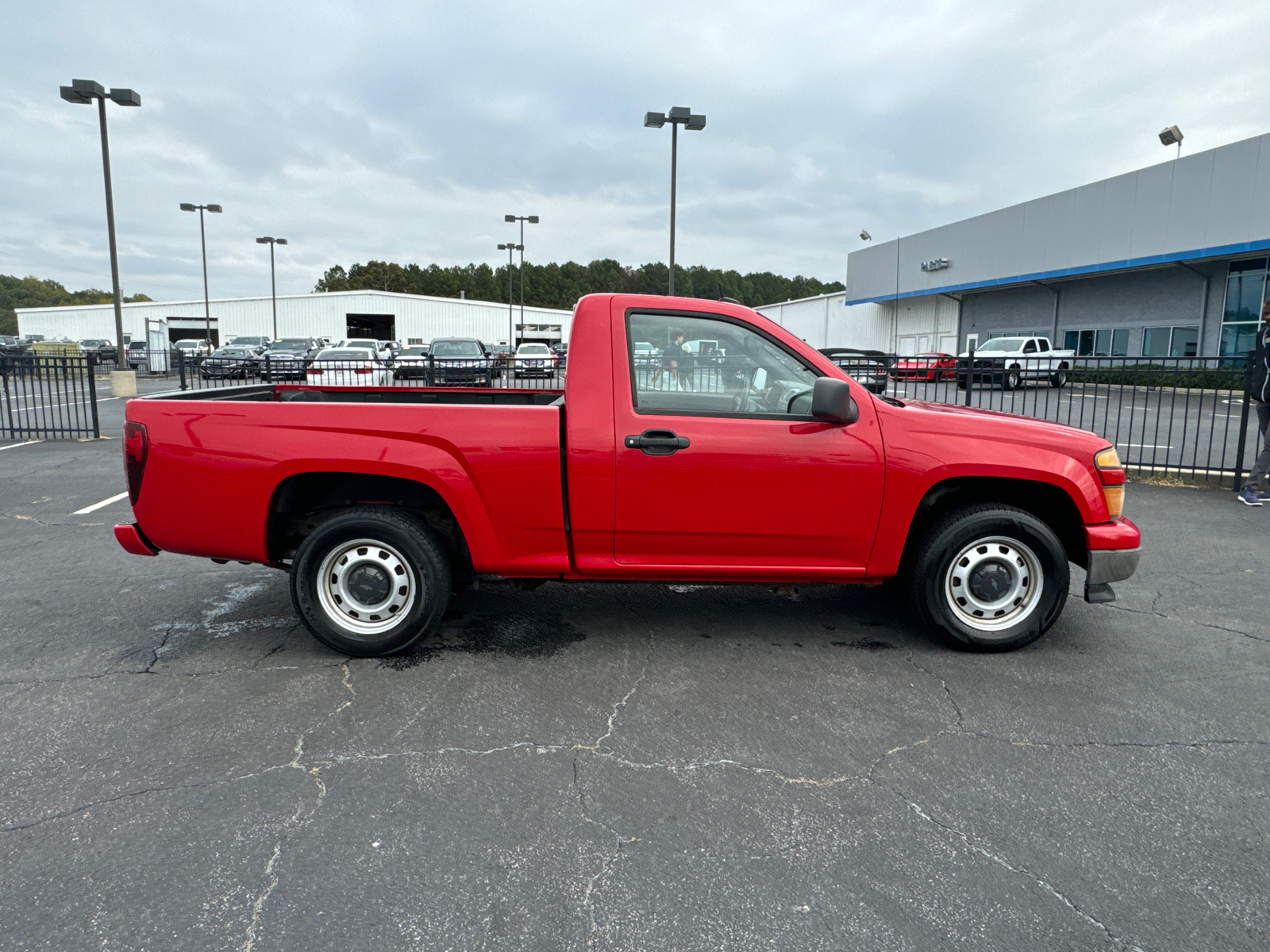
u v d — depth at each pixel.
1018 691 3.55
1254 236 22.72
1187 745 3.06
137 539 3.82
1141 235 26.45
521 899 2.19
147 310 67.06
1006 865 2.35
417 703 3.39
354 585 3.82
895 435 3.79
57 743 3.03
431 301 72.69
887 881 2.27
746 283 166.12
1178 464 8.91
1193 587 5.10
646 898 2.19
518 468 3.70
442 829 2.51
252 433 3.68
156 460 3.73
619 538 3.78
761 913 2.14
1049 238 30.62
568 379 3.71
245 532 3.74
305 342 37.06
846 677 3.69
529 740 3.08
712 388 3.78
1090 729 3.19
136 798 2.66
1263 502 7.73
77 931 2.05
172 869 2.30
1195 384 8.65
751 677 3.69
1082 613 4.61
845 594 4.96
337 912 2.13
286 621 4.44
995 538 3.89
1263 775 2.85
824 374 3.79
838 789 2.74
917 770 2.87
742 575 3.88
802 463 3.74
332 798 2.67
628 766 2.89
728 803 2.66
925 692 3.53
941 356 10.97
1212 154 23.83
